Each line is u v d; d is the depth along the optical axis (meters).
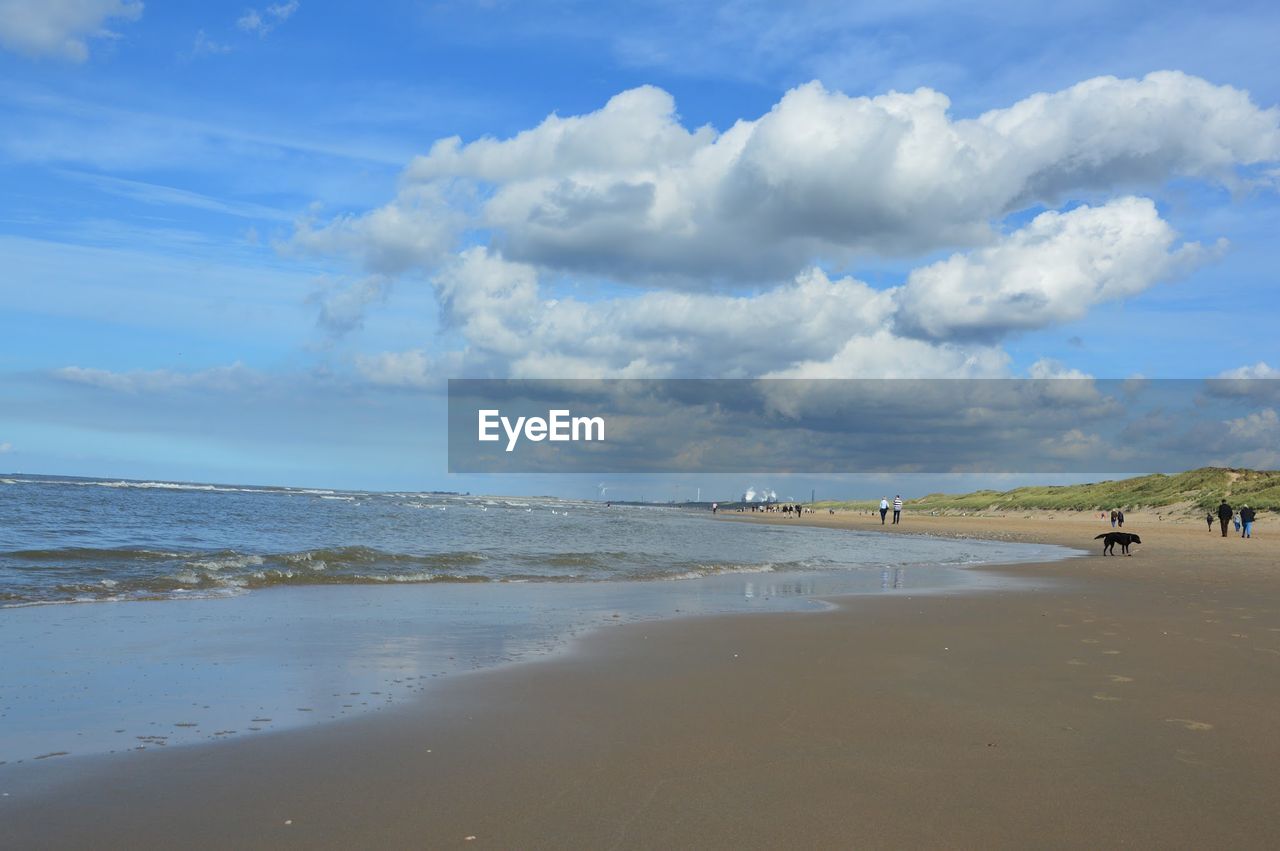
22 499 51.88
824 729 7.18
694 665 9.88
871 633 12.36
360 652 10.29
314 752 6.37
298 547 26.50
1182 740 6.88
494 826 5.02
